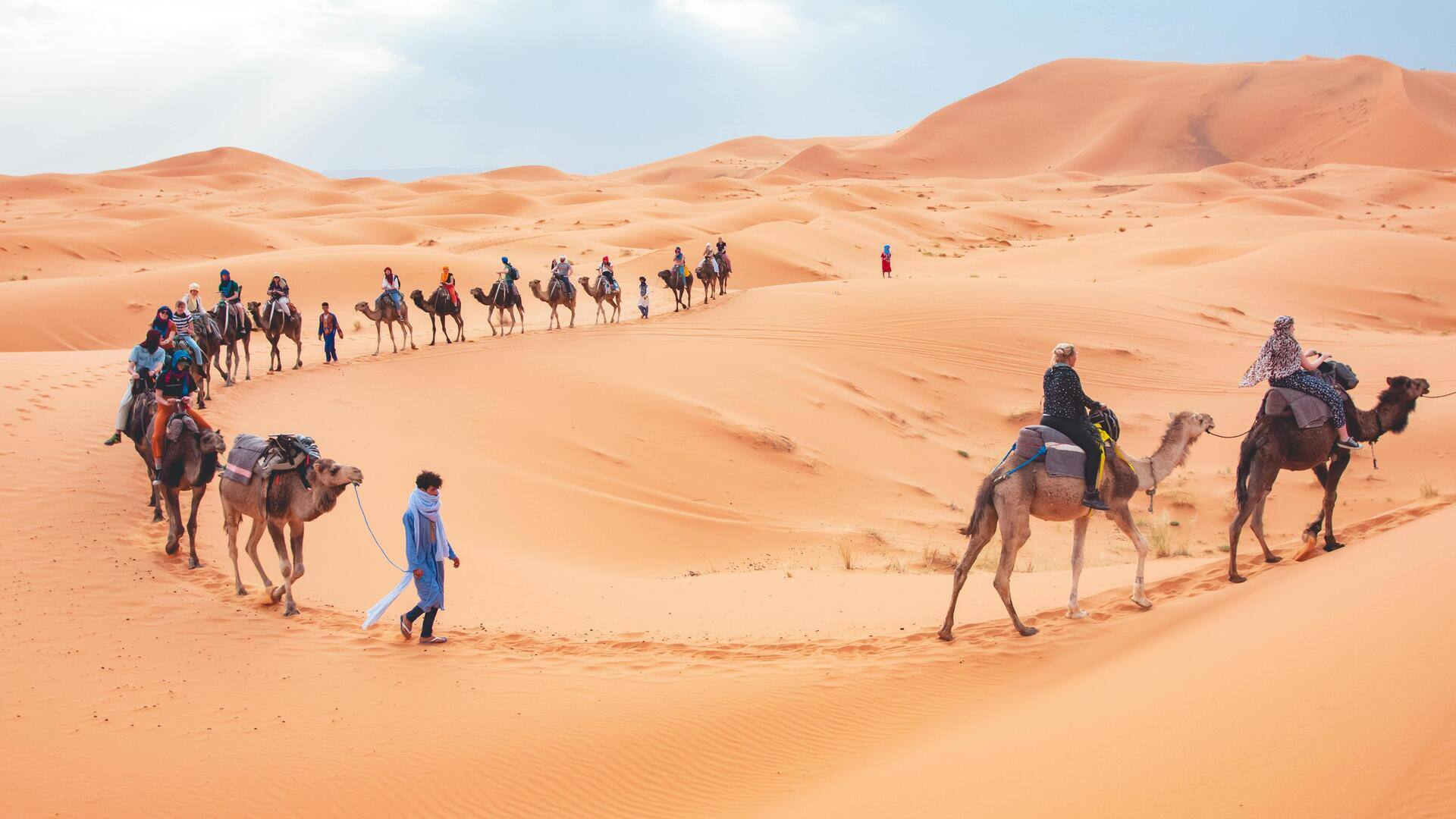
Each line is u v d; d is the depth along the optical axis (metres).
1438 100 178.38
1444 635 6.33
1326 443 10.61
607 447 23.67
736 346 33.25
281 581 13.30
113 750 8.31
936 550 18.75
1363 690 5.98
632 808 7.45
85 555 13.25
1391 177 116.75
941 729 8.06
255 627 11.36
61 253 64.19
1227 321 39.62
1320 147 176.00
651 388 27.75
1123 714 6.89
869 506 23.42
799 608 12.69
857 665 9.75
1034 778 6.20
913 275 60.34
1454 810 4.56
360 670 10.13
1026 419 30.48
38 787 7.70
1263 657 7.11
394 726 8.74
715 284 54.75
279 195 152.12
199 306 21.11
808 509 22.77
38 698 9.26
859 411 29.17
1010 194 136.88
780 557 18.95
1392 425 11.26
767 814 7.00
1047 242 77.00
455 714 8.95
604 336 33.59
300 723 8.84
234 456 12.20
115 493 15.70
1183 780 5.54
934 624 11.15
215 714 9.04
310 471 11.52
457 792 7.69
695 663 10.16
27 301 41.38
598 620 12.30
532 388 26.56
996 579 10.15
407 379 26.12
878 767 7.42
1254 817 4.95
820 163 194.12
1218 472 25.44
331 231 86.44
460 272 52.19
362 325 41.59
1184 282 47.19
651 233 79.38
